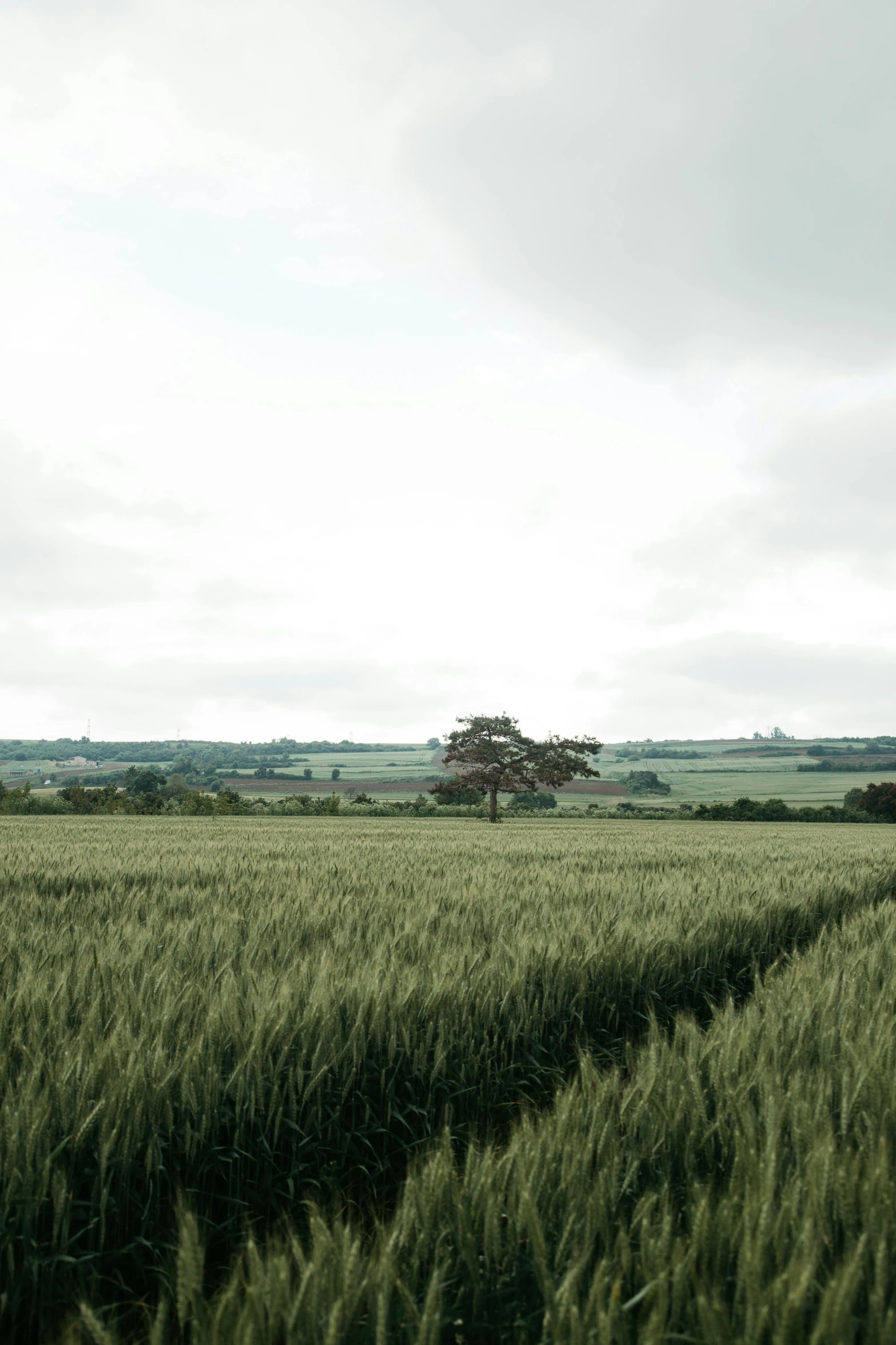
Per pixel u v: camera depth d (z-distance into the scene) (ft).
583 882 32.96
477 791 166.61
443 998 14.24
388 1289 6.17
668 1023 19.25
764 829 144.36
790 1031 12.23
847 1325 5.66
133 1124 9.48
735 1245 7.02
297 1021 12.47
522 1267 7.51
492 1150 8.50
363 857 47.21
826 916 30.01
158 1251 9.48
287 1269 6.22
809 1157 7.95
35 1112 8.93
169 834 83.15
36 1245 8.29
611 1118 9.11
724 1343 5.63
